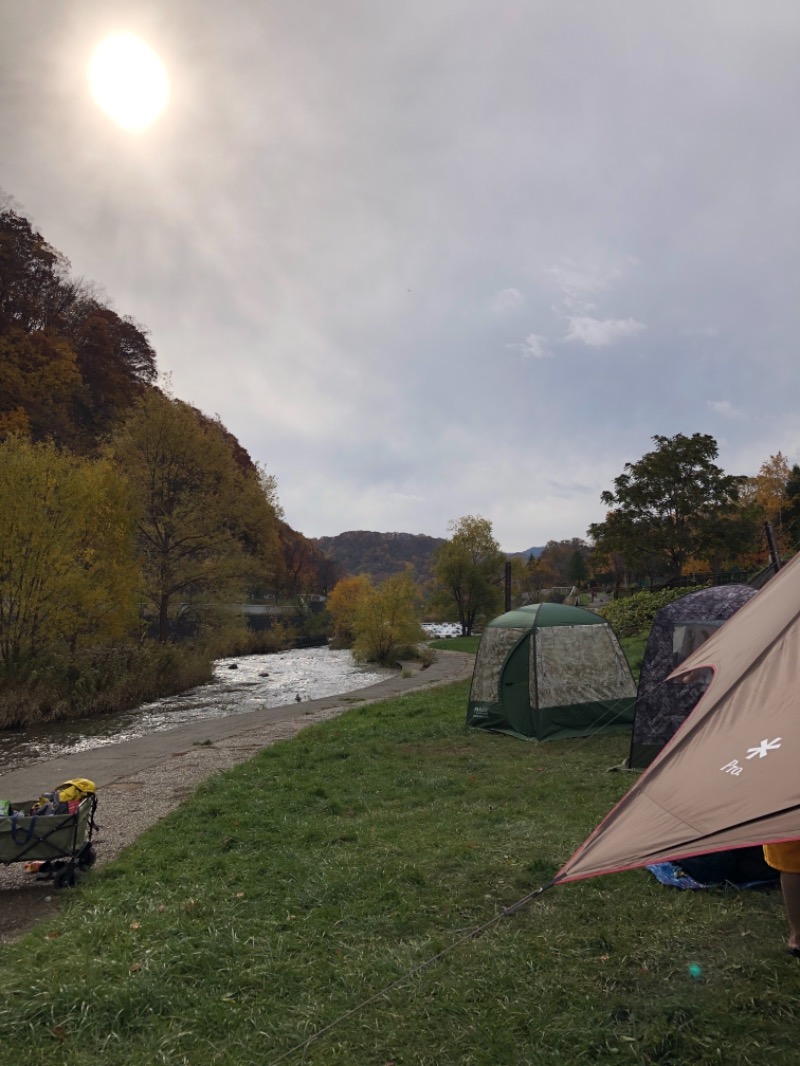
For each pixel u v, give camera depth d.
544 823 7.06
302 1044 3.46
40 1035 3.56
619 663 12.68
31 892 6.03
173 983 4.05
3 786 11.09
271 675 31.58
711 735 3.94
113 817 8.45
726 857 5.32
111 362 67.12
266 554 41.56
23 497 20.09
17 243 63.72
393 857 6.11
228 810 8.16
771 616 4.71
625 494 43.16
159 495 34.81
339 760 10.95
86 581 21.05
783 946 4.17
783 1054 3.17
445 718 14.67
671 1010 3.55
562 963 4.14
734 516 43.84
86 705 19.95
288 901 5.23
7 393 50.12
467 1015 3.67
